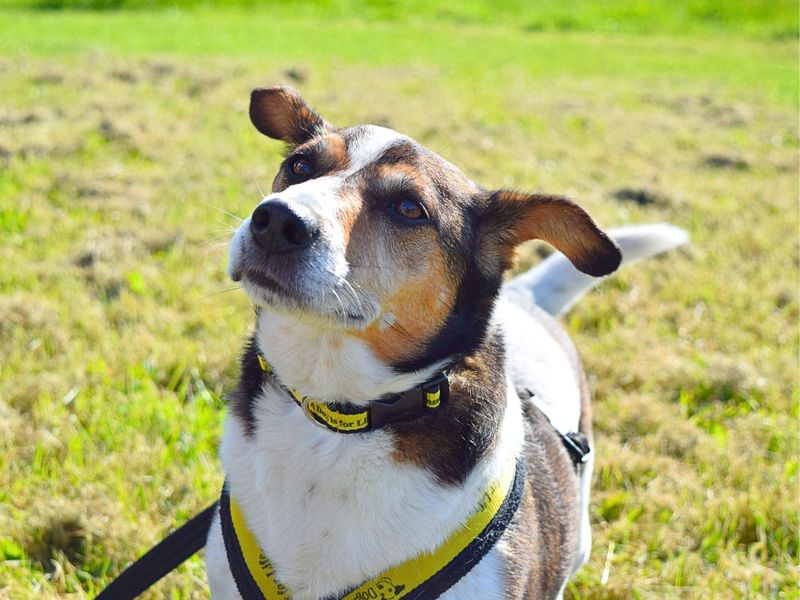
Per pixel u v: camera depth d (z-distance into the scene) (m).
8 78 11.02
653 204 8.35
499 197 2.97
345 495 2.61
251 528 2.74
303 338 2.61
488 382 2.75
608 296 6.30
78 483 4.02
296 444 2.65
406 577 2.61
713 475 4.56
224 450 2.84
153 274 5.99
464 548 2.63
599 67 16.45
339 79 13.05
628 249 4.22
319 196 2.62
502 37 20.67
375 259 2.64
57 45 14.29
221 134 9.38
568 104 12.34
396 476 2.60
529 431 3.20
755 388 5.34
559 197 2.91
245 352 2.88
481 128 10.71
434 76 14.06
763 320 6.25
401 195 2.74
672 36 22.05
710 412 5.14
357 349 2.61
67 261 6.13
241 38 17.52
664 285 6.58
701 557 4.09
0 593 3.46
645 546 4.09
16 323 5.23
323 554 2.63
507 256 2.99
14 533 3.75
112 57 12.95
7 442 4.23
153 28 18.22
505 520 2.71
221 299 5.79
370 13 23.38
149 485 4.07
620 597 3.83
